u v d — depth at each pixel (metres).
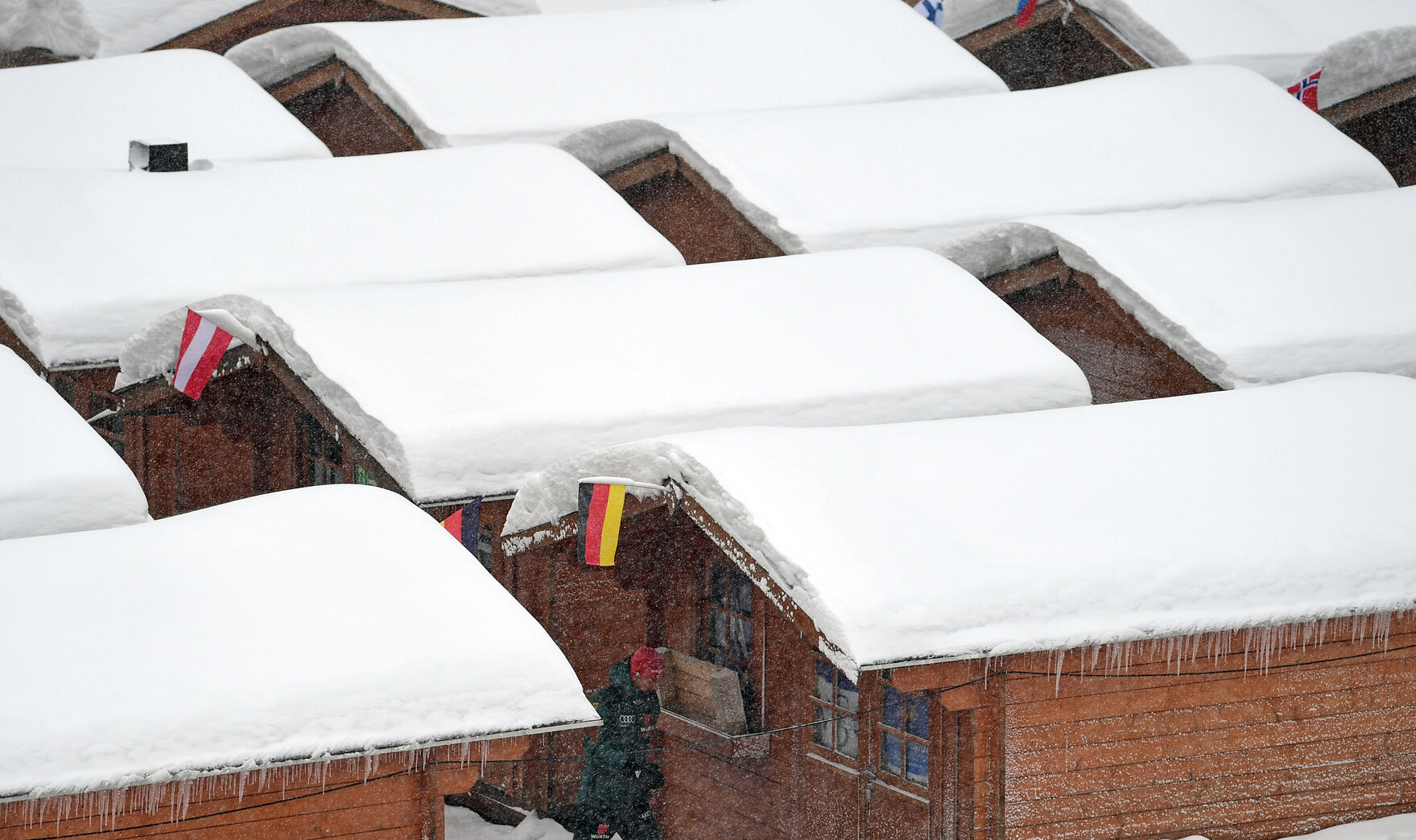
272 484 23.48
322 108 36.94
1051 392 21.28
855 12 38.38
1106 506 15.74
